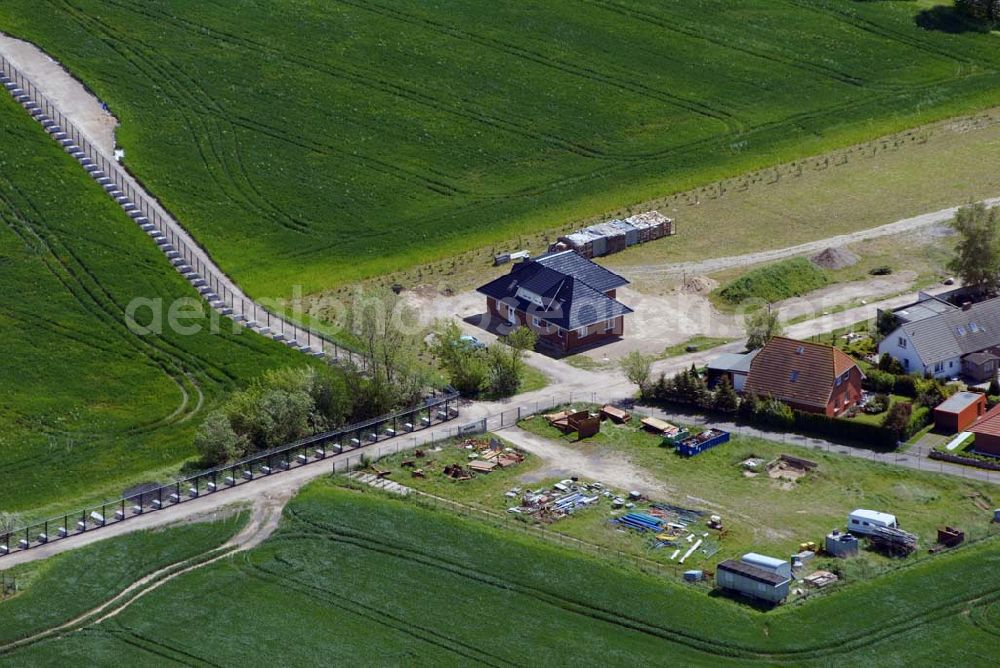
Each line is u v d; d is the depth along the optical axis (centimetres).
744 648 11031
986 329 15888
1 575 12050
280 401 14275
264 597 11650
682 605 11544
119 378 15750
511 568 12031
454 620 11369
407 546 12331
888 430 14050
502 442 14362
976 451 13900
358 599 11619
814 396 14550
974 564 12019
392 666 10800
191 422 15088
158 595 11700
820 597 11619
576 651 10981
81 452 14600
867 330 16438
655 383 15188
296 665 10794
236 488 13475
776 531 12712
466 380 15438
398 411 14800
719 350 16225
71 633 11238
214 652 10950
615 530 12769
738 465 13875
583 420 14512
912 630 11219
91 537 12712
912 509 13038
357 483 13512
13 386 15538
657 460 14012
